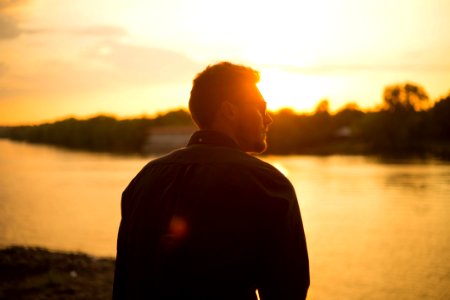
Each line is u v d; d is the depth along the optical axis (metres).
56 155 129.38
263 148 1.60
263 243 1.31
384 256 12.56
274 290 1.31
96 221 21.70
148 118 163.62
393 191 34.00
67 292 6.64
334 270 10.84
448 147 85.75
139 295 1.44
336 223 19.97
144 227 1.47
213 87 1.53
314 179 47.53
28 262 8.31
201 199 1.37
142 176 1.59
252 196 1.33
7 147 175.88
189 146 1.52
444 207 24.66
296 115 126.38
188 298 1.32
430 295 8.36
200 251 1.32
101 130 171.38
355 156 95.25
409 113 101.12
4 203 30.55
